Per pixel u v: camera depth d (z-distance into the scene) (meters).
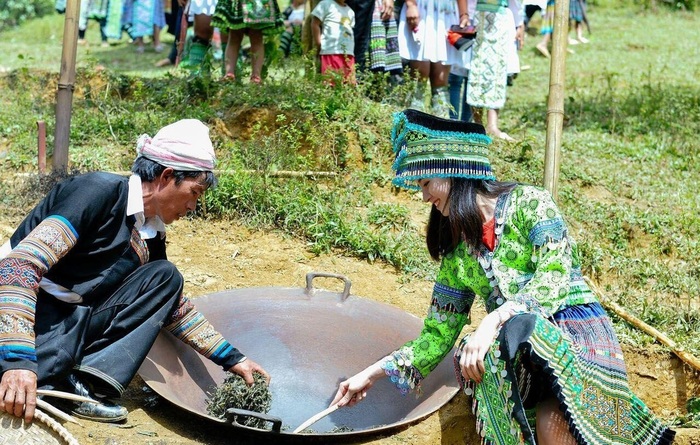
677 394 4.10
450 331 3.44
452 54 6.69
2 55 10.39
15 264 2.86
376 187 5.41
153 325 3.22
